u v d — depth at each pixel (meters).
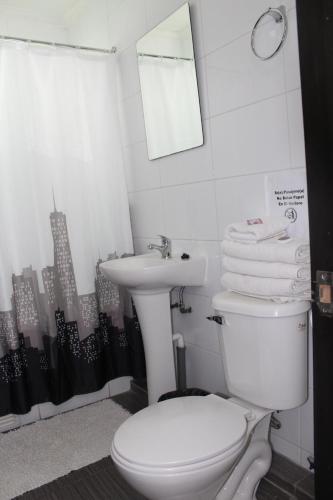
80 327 2.29
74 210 2.25
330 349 1.19
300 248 1.32
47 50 2.16
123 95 2.43
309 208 1.19
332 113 1.09
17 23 2.84
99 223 2.39
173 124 2.04
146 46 2.14
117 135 2.40
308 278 1.35
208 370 2.09
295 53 1.42
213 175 1.86
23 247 2.15
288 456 1.69
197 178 1.96
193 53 1.84
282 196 1.55
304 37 1.12
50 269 2.22
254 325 1.41
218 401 1.49
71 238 2.24
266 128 1.57
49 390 2.28
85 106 2.28
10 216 2.11
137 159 2.40
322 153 1.13
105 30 2.51
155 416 1.39
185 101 1.93
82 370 2.32
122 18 2.32
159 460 1.16
